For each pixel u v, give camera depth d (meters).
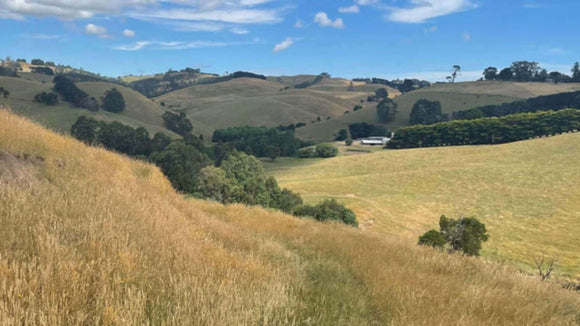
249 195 57.62
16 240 3.95
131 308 3.15
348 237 10.43
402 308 4.69
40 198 5.68
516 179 80.12
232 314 3.48
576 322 5.52
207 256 5.33
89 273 3.60
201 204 14.30
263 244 7.59
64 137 10.93
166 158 75.38
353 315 4.26
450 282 6.44
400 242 11.23
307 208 49.22
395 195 76.94
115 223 5.35
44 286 3.13
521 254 47.28
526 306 5.63
